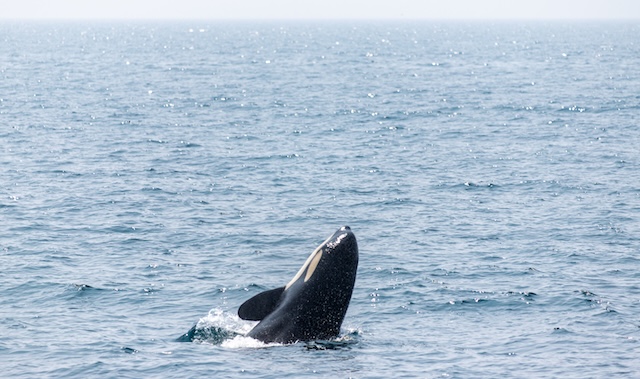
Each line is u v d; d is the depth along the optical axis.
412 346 86.00
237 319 94.25
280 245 137.00
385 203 169.12
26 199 168.50
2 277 114.69
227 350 81.88
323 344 80.62
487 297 106.19
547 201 171.00
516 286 111.44
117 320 96.81
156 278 115.69
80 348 85.06
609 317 97.62
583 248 132.75
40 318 97.25
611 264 123.38
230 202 169.38
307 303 80.06
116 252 129.88
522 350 85.50
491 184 188.12
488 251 131.25
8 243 134.25
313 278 80.00
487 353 84.38
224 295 108.44
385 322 96.06
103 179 191.62
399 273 118.19
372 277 116.25
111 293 107.94
